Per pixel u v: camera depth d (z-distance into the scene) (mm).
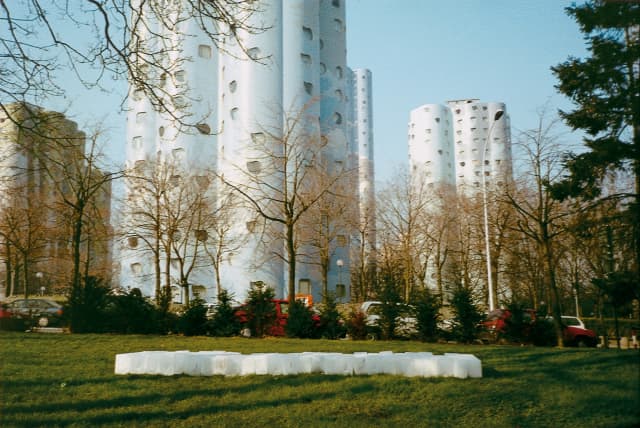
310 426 6500
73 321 19609
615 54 15422
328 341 15883
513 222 33281
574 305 45781
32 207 35500
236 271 46000
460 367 8711
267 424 6605
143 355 9344
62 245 41875
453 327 17750
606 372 9070
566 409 7105
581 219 17484
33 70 10117
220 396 7777
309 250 47812
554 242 26438
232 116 48281
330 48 56375
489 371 9227
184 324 19188
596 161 16172
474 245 42719
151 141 52750
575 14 15539
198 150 49562
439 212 50688
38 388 8070
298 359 9078
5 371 9391
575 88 16094
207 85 50469
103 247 36875
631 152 15500
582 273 33031
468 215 42656
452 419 6812
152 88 10555
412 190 44250
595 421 6684
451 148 109250
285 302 21797
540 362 10227
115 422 6598
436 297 18594
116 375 9078
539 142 19672
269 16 47438
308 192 34406
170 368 9180
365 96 142500
